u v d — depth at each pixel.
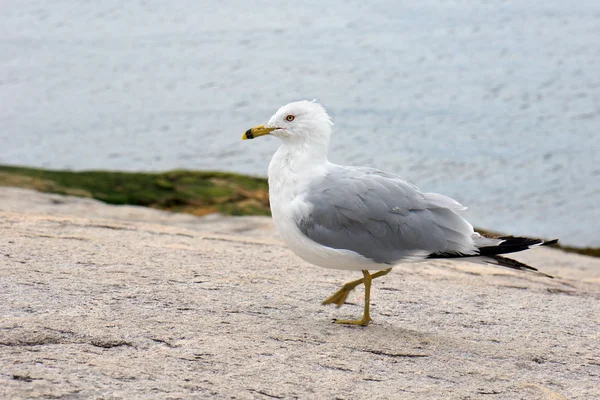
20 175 21.31
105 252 10.23
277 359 6.75
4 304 7.49
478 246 7.85
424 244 7.91
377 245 7.92
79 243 10.58
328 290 9.52
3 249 9.66
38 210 16.86
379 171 8.40
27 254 9.57
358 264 8.05
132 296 8.24
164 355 6.55
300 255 8.34
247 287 9.23
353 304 9.03
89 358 6.32
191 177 23.47
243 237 13.43
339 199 7.95
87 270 9.13
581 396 6.58
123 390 5.75
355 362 6.89
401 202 7.97
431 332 8.16
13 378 5.78
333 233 7.95
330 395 6.09
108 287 8.48
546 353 7.73
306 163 8.31
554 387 6.75
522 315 9.23
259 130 8.37
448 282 10.84
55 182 21.22
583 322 9.14
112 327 7.11
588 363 7.51
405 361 7.07
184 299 8.37
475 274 11.79
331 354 7.04
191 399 5.71
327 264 8.22
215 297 8.60
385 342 7.57
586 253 26.38
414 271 11.40
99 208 18.25
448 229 7.93
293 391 6.09
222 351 6.79
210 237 12.73
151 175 23.16
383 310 8.90
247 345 7.02
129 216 17.73
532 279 11.95
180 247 11.25
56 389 5.65
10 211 13.01
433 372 6.84
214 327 7.47
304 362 6.75
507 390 6.52
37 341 6.58
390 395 6.20
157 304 8.05
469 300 9.77
